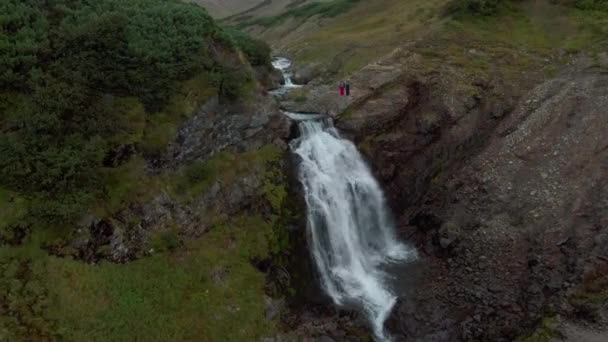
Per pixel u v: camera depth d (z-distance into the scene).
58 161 18.83
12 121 19.22
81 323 17.41
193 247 21.91
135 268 19.86
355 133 33.69
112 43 22.16
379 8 66.25
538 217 28.38
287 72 49.75
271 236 24.52
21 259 17.39
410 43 45.06
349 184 30.94
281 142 28.73
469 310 24.58
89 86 21.09
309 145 30.31
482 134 36.22
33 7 22.50
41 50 20.75
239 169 25.22
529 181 30.83
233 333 20.05
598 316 21.77
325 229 28.38
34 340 16.20
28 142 18.84
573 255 25.44
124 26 23.11
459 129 36.00
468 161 34.56
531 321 22.97
